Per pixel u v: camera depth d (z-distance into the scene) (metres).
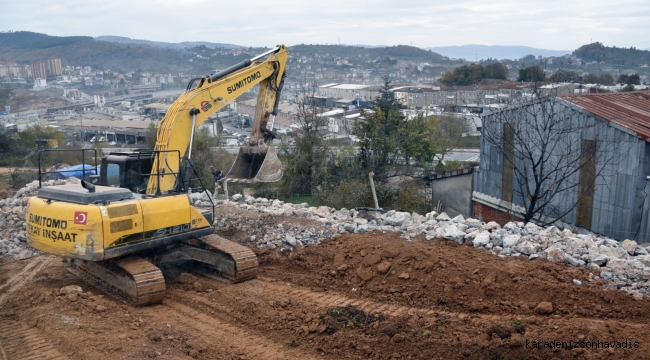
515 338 7.14
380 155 25.81
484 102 42.25
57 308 8.81
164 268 11.27
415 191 23.78
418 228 11.41
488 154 21.58
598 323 7.43
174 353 7.42
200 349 7.62
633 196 14.72
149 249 10.19
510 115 19.58
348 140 34.09
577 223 16.84
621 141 15.04
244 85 12.45
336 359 7.38
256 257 10.43
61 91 114.56
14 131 51.19
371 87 79.50
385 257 10.10
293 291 9.77
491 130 20.95
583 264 9.23
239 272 10.12
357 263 10.29
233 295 9.54
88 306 8.87
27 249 12.38
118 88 132.00
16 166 35.53
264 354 7.56
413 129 27.70
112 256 9.04
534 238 10.38
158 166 10.66
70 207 8.99
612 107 17.11
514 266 9.27
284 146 27.33
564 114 17.27
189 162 11.07
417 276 9.48
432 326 7.86
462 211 23.83
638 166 14.49
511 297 8.55
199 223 10.32
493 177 21.31
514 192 19.86
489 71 77.00
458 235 10.62
